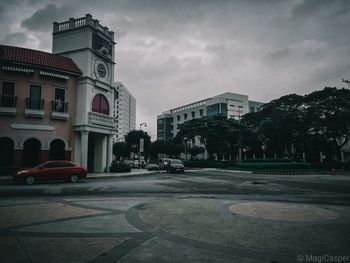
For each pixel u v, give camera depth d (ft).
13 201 32.40
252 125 178.50
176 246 16.07
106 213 25.52
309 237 17.88
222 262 13.60
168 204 30.86
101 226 20.67
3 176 66.44
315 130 132.87
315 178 76.74
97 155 89.97
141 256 14.38
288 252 15.08
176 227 20.49
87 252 14.94
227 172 108.17
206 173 100.22
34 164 74.54
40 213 25.30
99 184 54.24
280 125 133.80
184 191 44.73
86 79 81.05
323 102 130.31
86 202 31.91
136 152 212.23
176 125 293.43
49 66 75.20
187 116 280.10
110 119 88.38
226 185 55.11
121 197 36.76
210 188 49.44
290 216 24.35
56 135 77.10
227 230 19.65
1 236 17.89
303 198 37.32
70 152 79.25
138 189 46.70
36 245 16.08
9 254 14.58
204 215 24.81
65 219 22.91
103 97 88.79
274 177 80.28
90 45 82.89
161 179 68.74
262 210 27.27
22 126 71.82
